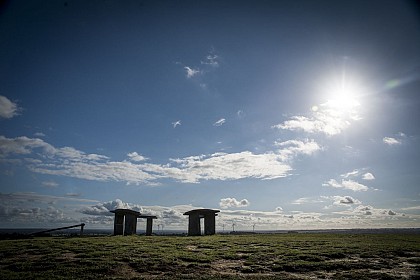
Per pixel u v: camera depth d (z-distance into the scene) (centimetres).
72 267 1717
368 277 1622
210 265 1881
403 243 3058
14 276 1494
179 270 1736
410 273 1734
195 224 4941
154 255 2106
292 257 2105
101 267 1711
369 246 2691
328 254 2227
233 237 3938
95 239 3253
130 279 1488
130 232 4706
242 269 1788
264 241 3191
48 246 2450
